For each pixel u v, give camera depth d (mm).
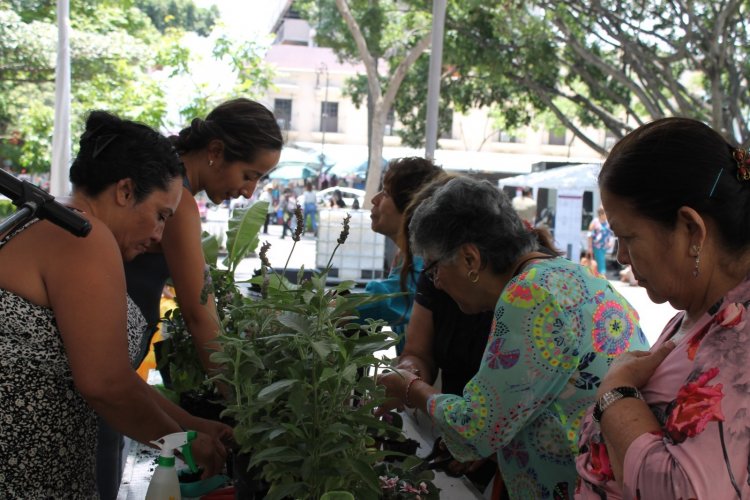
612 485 1376
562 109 27719
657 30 15273
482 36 15852
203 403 2420
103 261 1689
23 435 1674
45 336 1678
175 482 1767
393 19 18438
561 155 39094
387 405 2229
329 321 1703
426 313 2625
